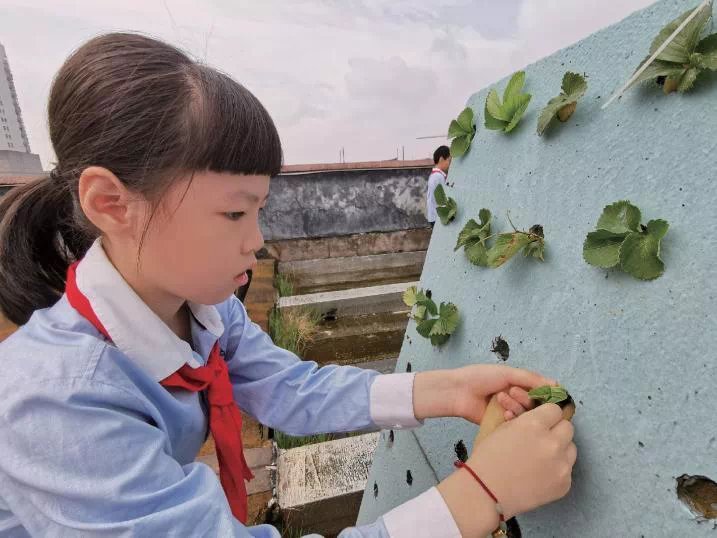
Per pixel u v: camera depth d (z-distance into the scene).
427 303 0.84
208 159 0.42
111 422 0.43
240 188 0.45
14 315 0.60
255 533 0.52
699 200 0.40
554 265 0.57
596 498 0.47
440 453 0.79
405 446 0.95
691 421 0.38
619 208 0.45
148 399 0.52
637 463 0.43
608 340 0.47
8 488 0.42
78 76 0.43
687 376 0.39
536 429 0.47
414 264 3.54
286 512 1.30
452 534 0.46
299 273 3.36
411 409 0.68
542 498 0.46
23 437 0.40
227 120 0.42
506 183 0.70
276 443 1.51
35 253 0.58
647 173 0.45
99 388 0.44
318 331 2.56
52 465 0.40
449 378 0.66
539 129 0.57
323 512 1.32
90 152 0.43
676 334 0.40
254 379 0.80
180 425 0.57
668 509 0.40
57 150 0.47
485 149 0.78
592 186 0.52
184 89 0.42
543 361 0.57
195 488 0.46
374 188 3.64
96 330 0.50
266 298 2.76
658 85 0.45
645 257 0.43
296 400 0.76
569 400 0.52
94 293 0.49
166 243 0.45
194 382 0.60
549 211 0.59
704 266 0.39
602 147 0.51
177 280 0.48
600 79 0.53
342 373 0.76
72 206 0.56
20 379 0.42
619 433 0.45
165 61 0.43
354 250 3.65
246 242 0.48
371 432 1.59
